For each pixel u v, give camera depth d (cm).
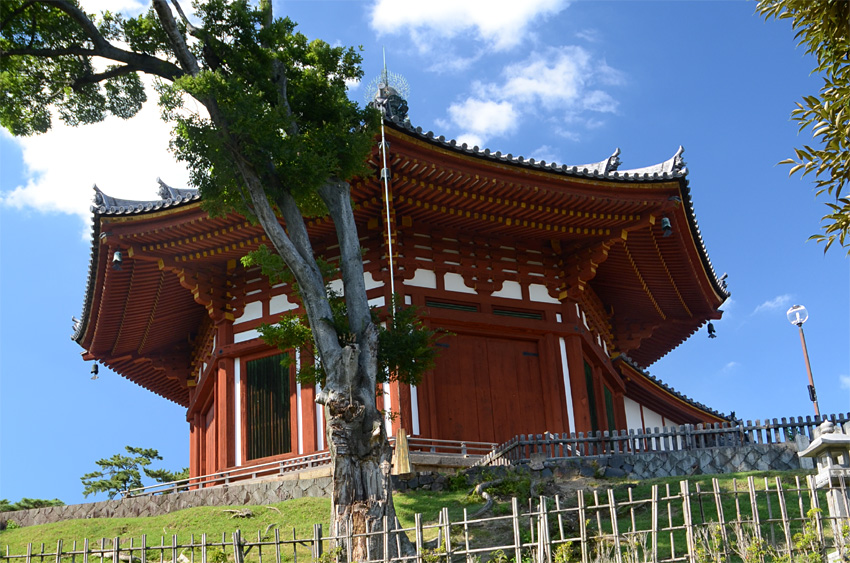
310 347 1928
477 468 2236
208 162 1820
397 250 2712
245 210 1895
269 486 2339
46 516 2428
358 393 1673
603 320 3466
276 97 1850
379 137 2334
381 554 1535
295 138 1777
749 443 2217
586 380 3050
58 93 1964
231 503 2344
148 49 1883
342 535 1541
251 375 2891
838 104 1192
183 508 2375
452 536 1820
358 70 1966
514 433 2770
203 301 2914
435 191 2570
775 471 2106
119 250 2730
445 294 2789
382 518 1581
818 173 1223
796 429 2233
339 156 1891
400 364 1830
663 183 2703
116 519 2323
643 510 1878
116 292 3003
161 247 2736
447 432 2667
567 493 2081
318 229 2748
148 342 3459
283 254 1756
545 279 2952
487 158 2498
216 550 1877
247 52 1850
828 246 1232
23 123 1994
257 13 1873
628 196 2691
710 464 2198
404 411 2581
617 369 3616
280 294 2888
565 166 2600
